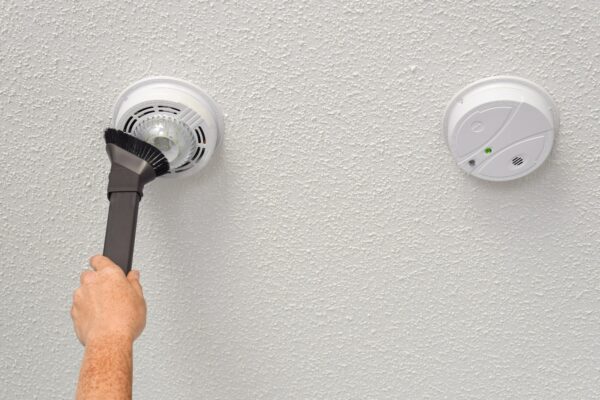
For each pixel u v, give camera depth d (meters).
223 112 0.87
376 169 0.91
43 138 0.90
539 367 1.10
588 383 1.11
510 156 0.86
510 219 0.95
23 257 1.01
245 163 0.91
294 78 0.84
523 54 0.82
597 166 0.89
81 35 0.82
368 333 1.07
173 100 0.84
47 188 0.94
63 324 1.07
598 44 0.80
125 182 0.84
